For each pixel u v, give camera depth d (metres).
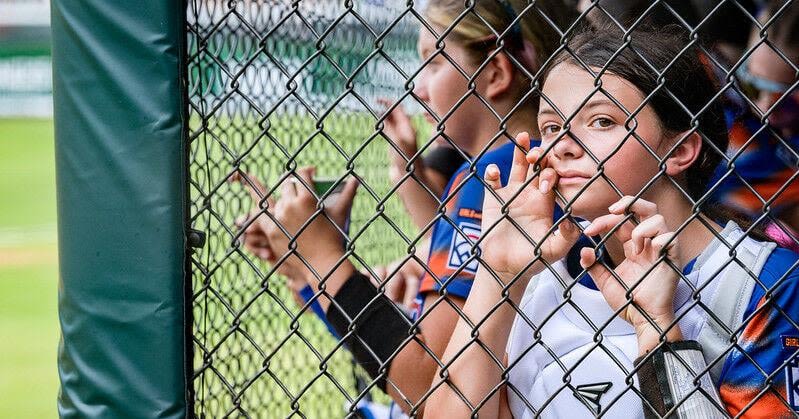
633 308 1.66
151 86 1.56
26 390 5.80
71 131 1.59
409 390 1.97
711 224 1.84
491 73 2.27
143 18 1.55
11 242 9.73
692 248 1.78
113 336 1.60
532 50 2.24
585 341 1.81
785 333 1.66
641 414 1.77
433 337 2.02
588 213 1.70
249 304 1.68
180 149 1.57
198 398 1.69
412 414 1.66
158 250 1.58
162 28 1.55
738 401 1.65
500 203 1.59
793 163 2.41
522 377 1.83
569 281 1.87
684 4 2.54
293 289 2.34
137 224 1.58
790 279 1.69
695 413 1.57
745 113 2.27
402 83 3.71
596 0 1.52
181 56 1.57
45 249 9.50
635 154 1.69
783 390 1.64
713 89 1.83
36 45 15.28
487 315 1.61
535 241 1.67
